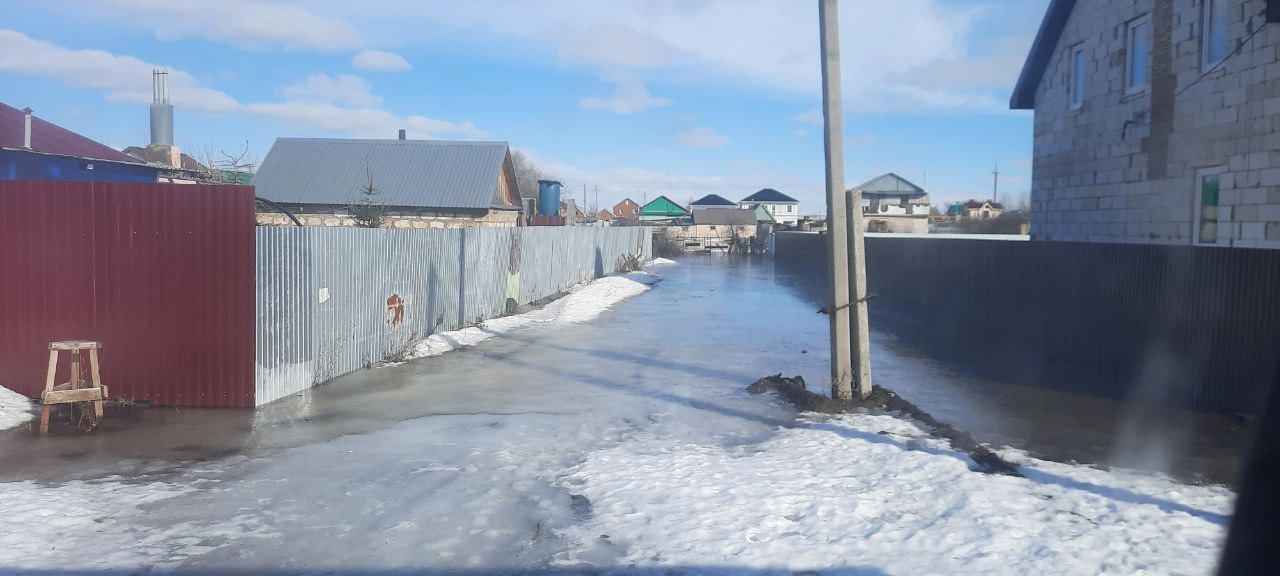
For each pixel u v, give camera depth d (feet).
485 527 18.17
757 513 18.88
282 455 23.82
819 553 16.57
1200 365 28.99
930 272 59.00
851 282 31.14
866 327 31.12
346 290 36.91
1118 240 45.47
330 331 35.58
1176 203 40.27
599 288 84.12
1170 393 30.25
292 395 32.45
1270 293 26.58
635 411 30.42
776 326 57.72
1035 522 18.13
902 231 173.68
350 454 23.99
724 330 55.21
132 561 15.97
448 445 25.16
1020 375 38.01
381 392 33.27
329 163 113.80
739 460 23.67
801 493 20.30
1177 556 16.15
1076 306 36.01
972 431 27.09
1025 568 15.64
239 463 22.98
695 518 18.56
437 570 15.87
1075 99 50.78
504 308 64.28
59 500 19.33
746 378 37.37
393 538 17.47
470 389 34.09
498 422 28.35
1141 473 22.09
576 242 95.45
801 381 34.14
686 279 113.91
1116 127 45.55
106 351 29.94
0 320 29.73
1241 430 26.55
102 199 29.78
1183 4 39.55
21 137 51.55
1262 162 34.50
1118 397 32.63
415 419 28.66
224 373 29.99
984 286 46.93
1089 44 48.34
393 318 42.29
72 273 29.84
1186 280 29.53
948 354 44.73
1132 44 44.65
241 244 29.68
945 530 17.67
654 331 54.44
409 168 112.98
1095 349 34.58
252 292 29.81
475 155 114.83
